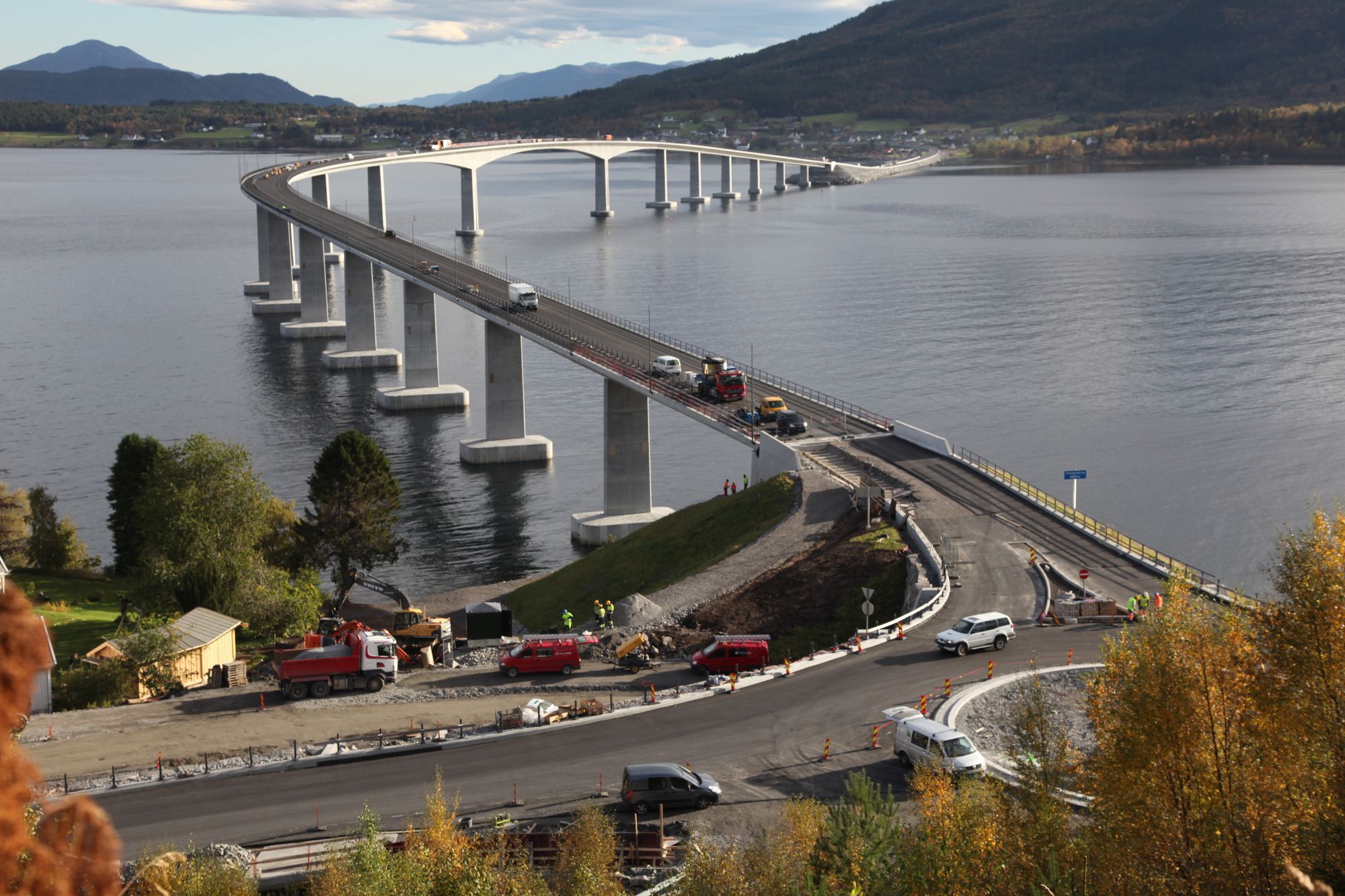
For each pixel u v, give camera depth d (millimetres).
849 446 101625
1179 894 31062
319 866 40938
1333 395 162125
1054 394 167500
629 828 43969
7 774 6320
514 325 144875
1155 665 33375
